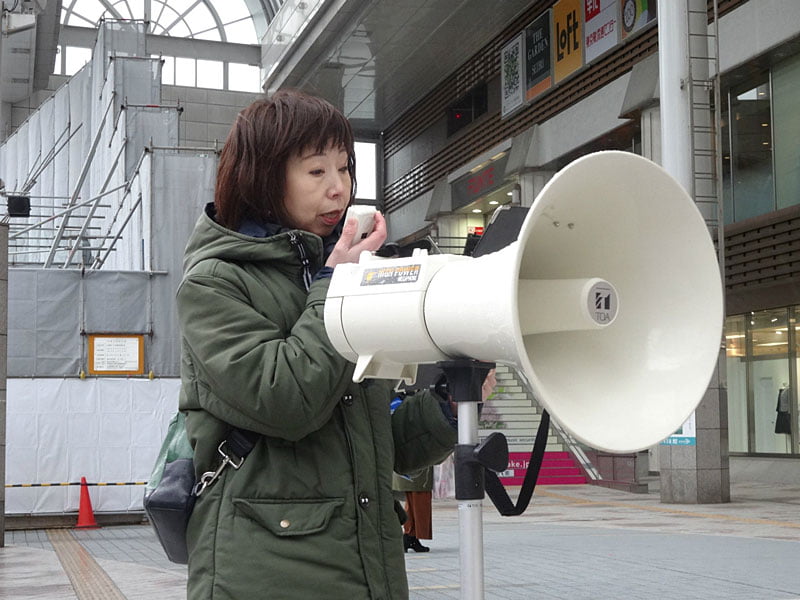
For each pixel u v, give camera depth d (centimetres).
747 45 1727
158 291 1302
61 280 1271
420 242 160
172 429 168
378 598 156
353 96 3070
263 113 165
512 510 152
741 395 1923
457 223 2870
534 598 580
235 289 158
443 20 2489
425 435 179
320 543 154
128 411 1259
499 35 2592
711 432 1340
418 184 3108
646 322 150
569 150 2236
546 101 2347
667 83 1351
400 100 3120
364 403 164
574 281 135
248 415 152
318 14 2569
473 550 150
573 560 755
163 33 3450
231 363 150
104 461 1244
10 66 3053
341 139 167
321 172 166
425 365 181
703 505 1315
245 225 168
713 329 144
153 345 1292
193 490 160
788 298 1767
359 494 158
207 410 157
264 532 154
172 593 640
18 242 2183
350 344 151
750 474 1845
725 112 1880
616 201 146
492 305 131
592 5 2119
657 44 1927
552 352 153
